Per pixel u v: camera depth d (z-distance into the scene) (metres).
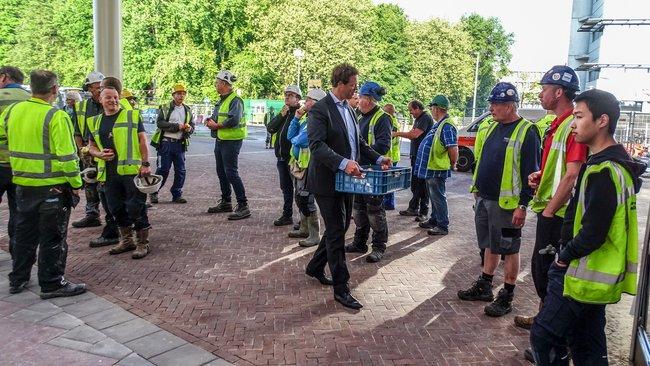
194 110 40.41
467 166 15.99
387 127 6.12
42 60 44.78
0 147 4.91
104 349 3.58
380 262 5.89
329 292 4.82
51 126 4.38
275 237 6.80
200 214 8.14
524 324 4.13
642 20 10.22
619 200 2.44
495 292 4.99
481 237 4.57
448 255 6.26
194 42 41.81
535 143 4.17
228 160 7.73
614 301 2.54
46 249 4.45
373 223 5.88
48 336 3.78
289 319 4.18
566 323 2.68
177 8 39.34
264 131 37.88
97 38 9.77
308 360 3.50
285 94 7.16
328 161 4.25
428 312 4.42
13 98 5.23
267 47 44.69
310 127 4.38
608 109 2.51
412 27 61.06
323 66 44.53
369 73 52.09
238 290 4.80
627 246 2.52
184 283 4.96
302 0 45.09
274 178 12.87
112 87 5.59
